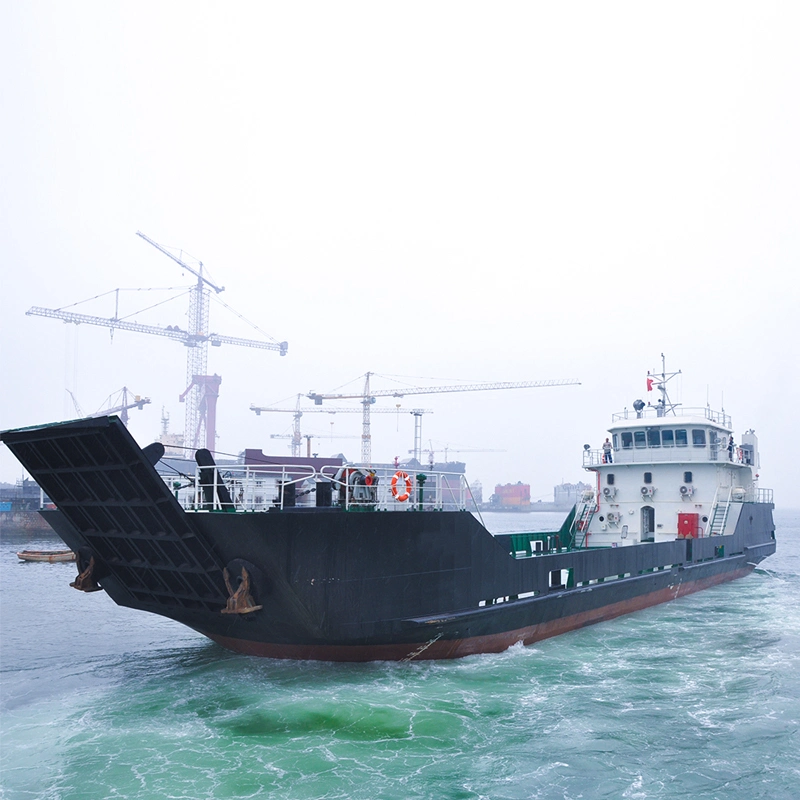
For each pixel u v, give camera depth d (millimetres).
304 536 15297
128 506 16125
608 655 20078
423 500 17969
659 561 27688
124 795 11070
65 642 22703
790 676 17922
